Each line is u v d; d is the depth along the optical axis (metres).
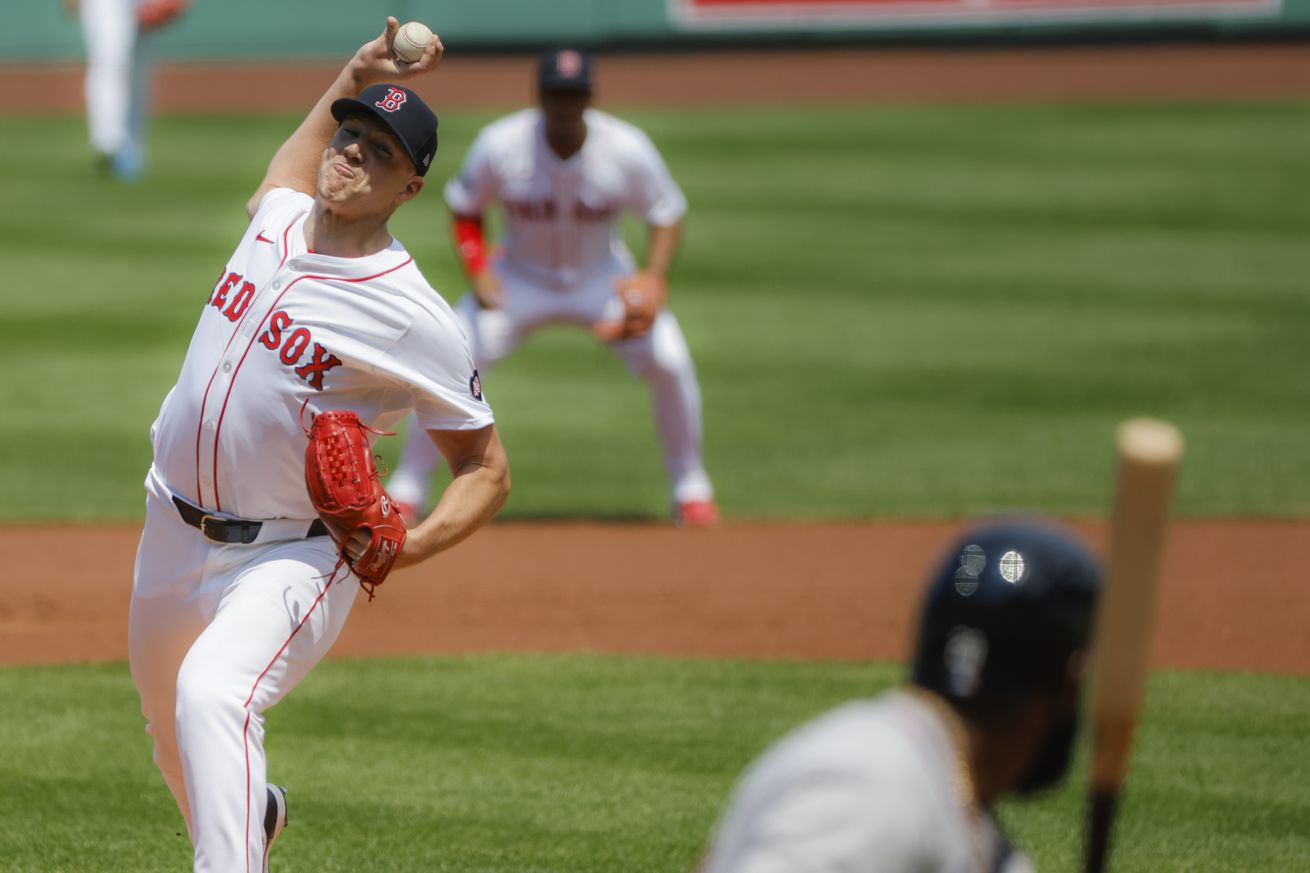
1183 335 51.19
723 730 21.81
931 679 7.91
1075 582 7.84
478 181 33.56
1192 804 19.30
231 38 118.75
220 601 14.60
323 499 13.84
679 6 114.31
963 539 8.14
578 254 34.03
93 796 19.14
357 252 14.70
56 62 118.75
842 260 61.88
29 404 42.38
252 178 77.56
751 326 52.94
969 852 7.58
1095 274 59.50
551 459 39.56
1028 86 99.81
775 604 28.38
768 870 7.19
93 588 28.61
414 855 17.59
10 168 80.25
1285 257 61.91
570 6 114.69
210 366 14.62
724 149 84.12
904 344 50.50
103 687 23.20
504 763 20.47
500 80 105.56
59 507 33.94
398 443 40.69
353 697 23.02
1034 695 7.83
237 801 13.29
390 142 14.31
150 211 69.56
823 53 112.88
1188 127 87.75
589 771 20.20
